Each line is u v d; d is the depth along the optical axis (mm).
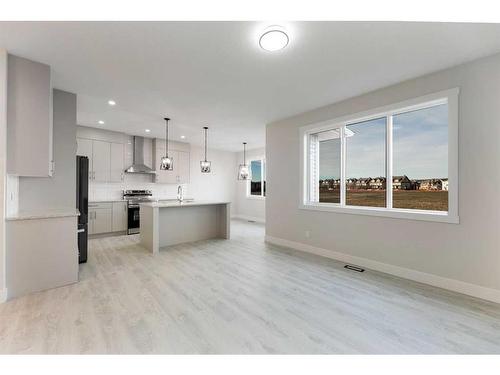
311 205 4309
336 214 3934
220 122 5090
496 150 2463
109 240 5219
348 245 3766
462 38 2209
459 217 2689
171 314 2215
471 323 2102
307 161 4500
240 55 2504
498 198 2453
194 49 2393
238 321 2115
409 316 2215
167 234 4824
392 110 3266
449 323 2102
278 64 2686
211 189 8703
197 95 3588
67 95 3447
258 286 2854
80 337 1857
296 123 4586
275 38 2125
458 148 2686
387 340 1869
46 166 2674
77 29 2086
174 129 5762
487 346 1799
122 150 6152
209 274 3225
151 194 6922
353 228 3705
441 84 2818
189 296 2582
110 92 3475
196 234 5273
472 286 2607
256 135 6383
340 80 3086
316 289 2781
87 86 3266
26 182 3115
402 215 3154
